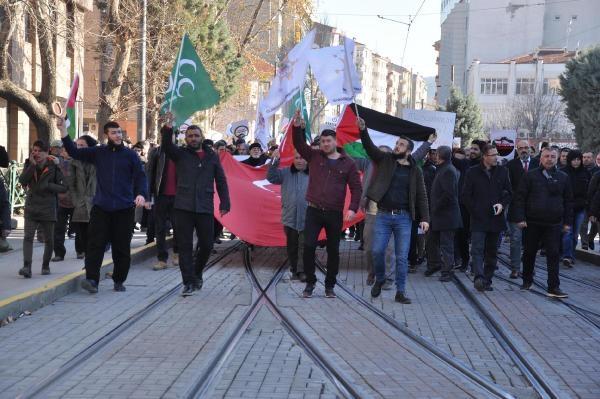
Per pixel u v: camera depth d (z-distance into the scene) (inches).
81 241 552.7
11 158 1187.9
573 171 652.7
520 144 652.1
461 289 498.9
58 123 437.1
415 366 301.4
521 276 553.9
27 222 465.4
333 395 259.3
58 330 349.7
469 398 260.4
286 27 1608.0
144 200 445.1
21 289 420.2
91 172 540.1
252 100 2464.3
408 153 439.5
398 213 438.0
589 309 434.9
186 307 409.1
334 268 446.9
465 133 2689.5
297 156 504.4
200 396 256.2
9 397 250.5
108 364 293.1
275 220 591.8
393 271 507.5
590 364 311.0
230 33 1605.6
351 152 605.9
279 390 263.7
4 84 844.6
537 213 471.2
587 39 3700.8
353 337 348.2
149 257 626.2
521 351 329.1
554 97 3056.1
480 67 3619.6
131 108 1235.9
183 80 491.5
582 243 730.2
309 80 2107.5
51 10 855.1
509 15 3750.0
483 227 482.6
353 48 460.1
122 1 1011.3
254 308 410.0
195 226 453.4
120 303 417.4
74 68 1178.6
